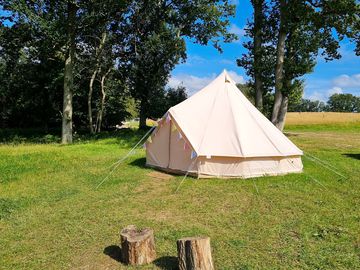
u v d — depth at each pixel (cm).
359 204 652
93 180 866
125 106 3108
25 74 2562
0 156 1204
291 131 2831
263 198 692
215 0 2227
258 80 2086
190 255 378
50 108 2727
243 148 870
